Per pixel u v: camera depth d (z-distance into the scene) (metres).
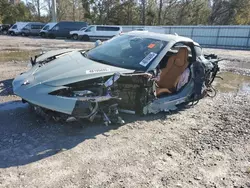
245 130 3.67
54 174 2.36
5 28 32.81
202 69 4.57
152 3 42.00
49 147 2.83
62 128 3.29
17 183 2.19
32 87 2.98
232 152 3.02
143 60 3.75
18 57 9.73
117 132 3.32
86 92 3.06
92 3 43.41
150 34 4.42
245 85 6.81
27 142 2.90
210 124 3.85
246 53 16.98
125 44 4.16
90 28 23.94
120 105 3.68
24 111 3.77
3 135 3.02
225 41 22.91
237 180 2.47
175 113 4.25
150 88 3.62
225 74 8.36
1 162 2.48
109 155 2.76
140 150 2.92
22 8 49.62
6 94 4.57
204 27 23.78
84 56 3.98
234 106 4.82
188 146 3.10
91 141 3.03
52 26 27.23
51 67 3.41
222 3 39.31
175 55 4.62
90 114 3.15
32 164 2.49
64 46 16.09
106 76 3.26
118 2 42.16
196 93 4.61
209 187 2.34
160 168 2.59
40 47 14.64
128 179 2.36
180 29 25.19
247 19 38.97
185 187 2.30
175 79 4.46
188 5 40.44
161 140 3.21
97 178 2.35
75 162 2.58
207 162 2.76
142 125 3.61
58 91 2.97
